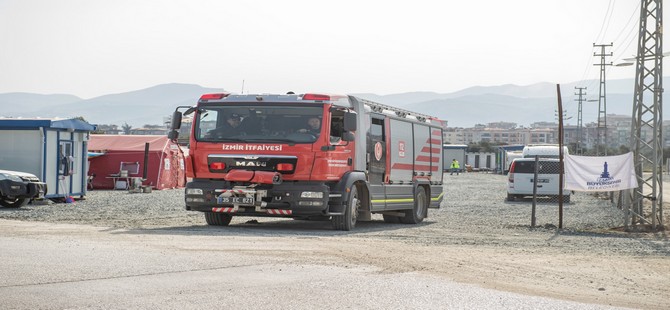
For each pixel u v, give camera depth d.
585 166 19.77
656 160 19.89
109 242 12.66
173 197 31.98
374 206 18.25
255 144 16.23
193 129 16.66
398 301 8.07
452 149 116.62
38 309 7.07
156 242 12.87
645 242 16.64
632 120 20.05
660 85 20.02
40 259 10.28
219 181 16.53
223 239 13.66
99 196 31.25
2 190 22.19
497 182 66.19
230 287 8.55
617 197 33.81
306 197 16.06
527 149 40.38
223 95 16.69
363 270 10.24
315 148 16.06
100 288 8.26
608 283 10.18
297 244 13.18
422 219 21.86
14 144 25.44
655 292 9.58
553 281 10.12
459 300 8.28
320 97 16.28
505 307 8.00
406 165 20.44
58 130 26.02
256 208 16.22
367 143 17.84
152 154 39.84
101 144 40.25
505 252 13.43
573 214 26.81
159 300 7.68
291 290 8.47
